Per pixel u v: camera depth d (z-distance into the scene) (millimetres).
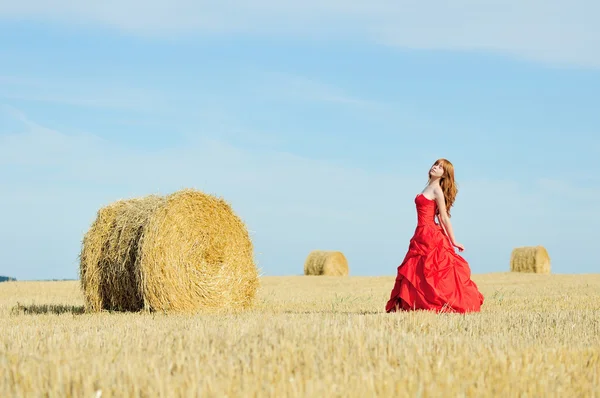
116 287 10961
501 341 5555
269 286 20344
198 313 10203
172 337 5703
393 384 3770
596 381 4215
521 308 11023
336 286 20328
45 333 6375
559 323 7328
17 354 4871
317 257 27891
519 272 29047
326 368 4191
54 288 19547
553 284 20203
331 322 6562
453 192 8914
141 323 7547
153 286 10258
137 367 4223
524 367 4340
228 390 3658
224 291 11078
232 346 5117
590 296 14156
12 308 11977
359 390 3672
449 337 5785
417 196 8844
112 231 11016
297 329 5801
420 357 4637
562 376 4219
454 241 8773
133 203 11086
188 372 4125
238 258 11398
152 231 10312
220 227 11133
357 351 4816
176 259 10453
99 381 3904
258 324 6543
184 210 10625
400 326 6434
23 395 3717
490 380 4004
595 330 6820
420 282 8531
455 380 3943
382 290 18188
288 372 4051
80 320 8680
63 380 3895
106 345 5375
